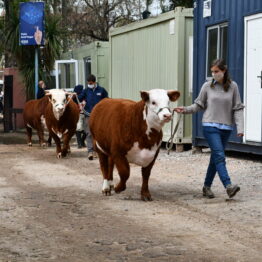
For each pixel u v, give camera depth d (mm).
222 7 13531
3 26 25750
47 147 18094
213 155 8680
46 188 10125
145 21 16781
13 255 6023
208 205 8391
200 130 14414
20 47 25469
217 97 8570
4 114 25547
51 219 7641
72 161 14125
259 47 12281
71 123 14922
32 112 17922
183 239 6543
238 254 5953
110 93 19469
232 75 13172
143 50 17094
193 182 10492
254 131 12469
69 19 36406
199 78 14617
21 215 7906
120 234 6793
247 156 13711
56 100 14508
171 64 15562
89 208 8320
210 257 5855
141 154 8422
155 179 10906
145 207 8344
